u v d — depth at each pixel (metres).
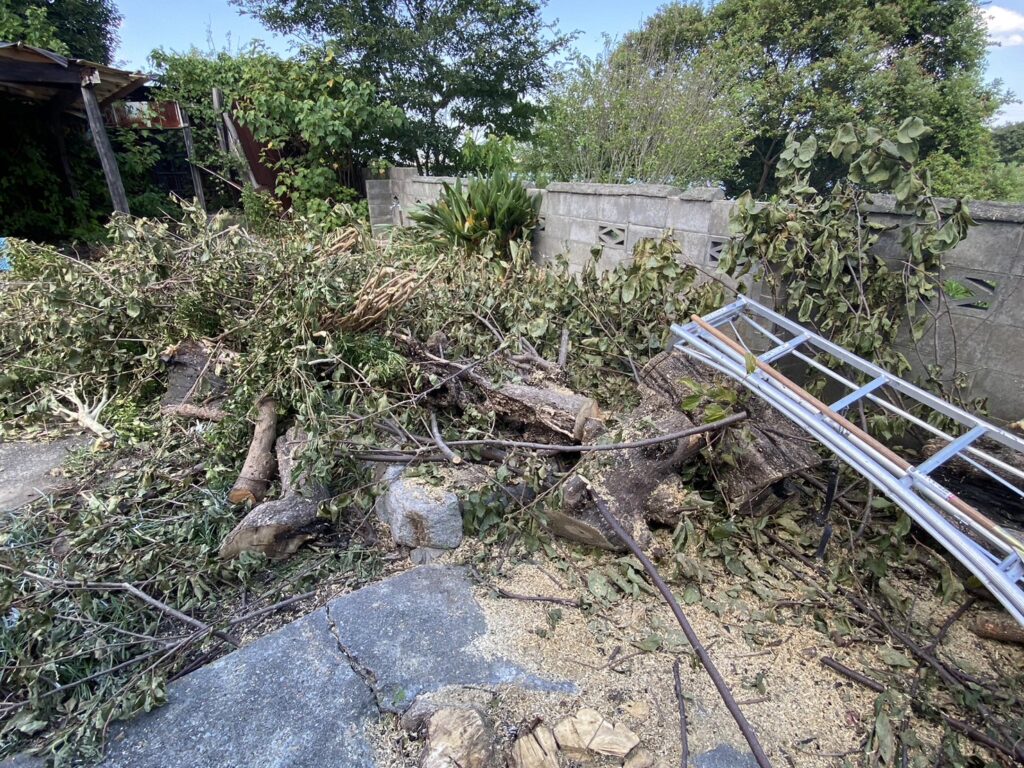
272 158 6.45
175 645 1.50
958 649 1.59
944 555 1.88
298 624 1.60
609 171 6.63
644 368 2.32
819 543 1.93
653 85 6.41
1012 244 1.95
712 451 1.95
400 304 2.51
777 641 1.60
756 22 11.61
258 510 1.87
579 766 1.25
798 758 1.28
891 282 2.12
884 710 1.39
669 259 2.54
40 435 2.65
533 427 2.25
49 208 6.52
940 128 12.31
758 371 1.67
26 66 4.90
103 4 11.88
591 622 1.64
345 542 2.01
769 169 12.80
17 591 1.57
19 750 1.29
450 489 1.95
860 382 2.19
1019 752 1.26
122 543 1.80
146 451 2.41
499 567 1.85
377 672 1.45
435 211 4.75
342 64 6.82
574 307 2.84
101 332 2.69
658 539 1.96
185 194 7.88
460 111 7.66
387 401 2.08
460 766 1.18
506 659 1.49
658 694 1.42
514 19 7.25
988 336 2.07
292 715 1.33
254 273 2.76
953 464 1.99
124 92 6.10
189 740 1.27
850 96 11.94
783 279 2.50
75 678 1.43
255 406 2.30
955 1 12.41
